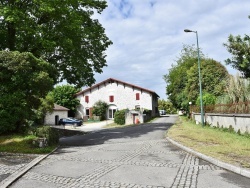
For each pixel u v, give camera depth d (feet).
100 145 51.37
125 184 22.65
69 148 46.98
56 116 164.14
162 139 55.42
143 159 33.65
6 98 51.93
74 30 67.82
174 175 25.25
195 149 37.32
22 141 47.70
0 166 30.12
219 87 118.52
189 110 132.98
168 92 215.92
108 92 185.16
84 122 175.83
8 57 50.21
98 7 82.38
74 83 81.56
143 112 148.87
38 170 28.86
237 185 21.71
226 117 63.93
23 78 51.70
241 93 61.77
